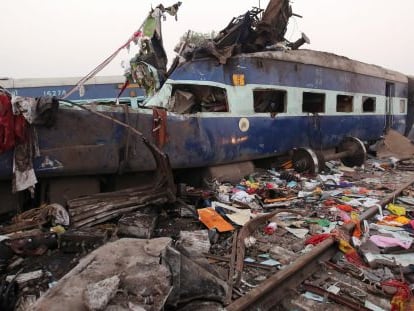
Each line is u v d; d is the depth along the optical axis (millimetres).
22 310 3482
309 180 9117
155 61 9211
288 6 11016
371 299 3824
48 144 5348
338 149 12391
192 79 8242
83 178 5957
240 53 8977
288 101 10031
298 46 11469
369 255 4766
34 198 5695
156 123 6578
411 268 4387
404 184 8906
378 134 14797
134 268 3035
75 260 4453
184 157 7207
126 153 6102
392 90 15992
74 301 2627
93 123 5750
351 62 12812
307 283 4117
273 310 3678
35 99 5082
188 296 3344
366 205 7023
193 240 4926
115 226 5363
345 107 13000
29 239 4559
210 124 7777
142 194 5926
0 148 4871
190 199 6859
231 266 4305
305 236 5480
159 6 8875
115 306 2586
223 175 8273
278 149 9867
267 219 5930
